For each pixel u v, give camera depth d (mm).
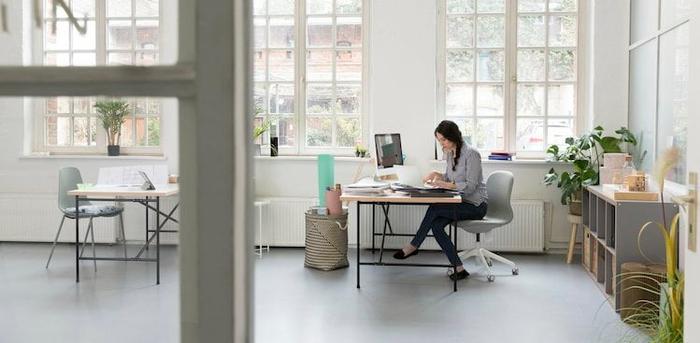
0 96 508
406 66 6973
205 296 509
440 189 5586
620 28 6605
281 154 7328
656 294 4469
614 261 4949
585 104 6949
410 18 6945
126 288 4234
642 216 4789
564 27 6980
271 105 7332
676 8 5004
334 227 6176
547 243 6953
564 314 4746
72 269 4801
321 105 7293
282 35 7293
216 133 494
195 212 513
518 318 4641
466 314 4742
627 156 5852
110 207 5266
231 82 489
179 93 495
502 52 7055
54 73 504
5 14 575
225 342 510
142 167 5055
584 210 6363
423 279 5828
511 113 7047
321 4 7227
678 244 4660
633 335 4227
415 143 6996
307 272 6078
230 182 497
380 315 4707
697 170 2273
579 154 6625
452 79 7109
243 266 524
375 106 7023
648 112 5781
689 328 2318
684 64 4801
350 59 7230
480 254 6000
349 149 7246
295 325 4457
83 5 607
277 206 7012
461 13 7062
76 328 1172
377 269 6207
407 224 6980
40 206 5164
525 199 6918
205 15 488
